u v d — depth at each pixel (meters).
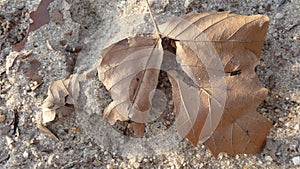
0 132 0.47
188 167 0.45
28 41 0.49
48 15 0.49
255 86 0.44
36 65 0.48
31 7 0.50
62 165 0.46
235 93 0.44
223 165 0.45
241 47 0.45
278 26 0.48
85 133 0.46
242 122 0.44
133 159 0.46
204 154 0.45
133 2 0.49
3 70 0.48
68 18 0.49
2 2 0.50
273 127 0.45
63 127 0.47
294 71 0.46
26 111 0.47
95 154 0.46
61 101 0.46
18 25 0.50
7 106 0.48
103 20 0.49
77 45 0.49
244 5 0.48
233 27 0.45
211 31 0.45
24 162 0.46
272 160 0.45
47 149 0.46
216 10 0.48
